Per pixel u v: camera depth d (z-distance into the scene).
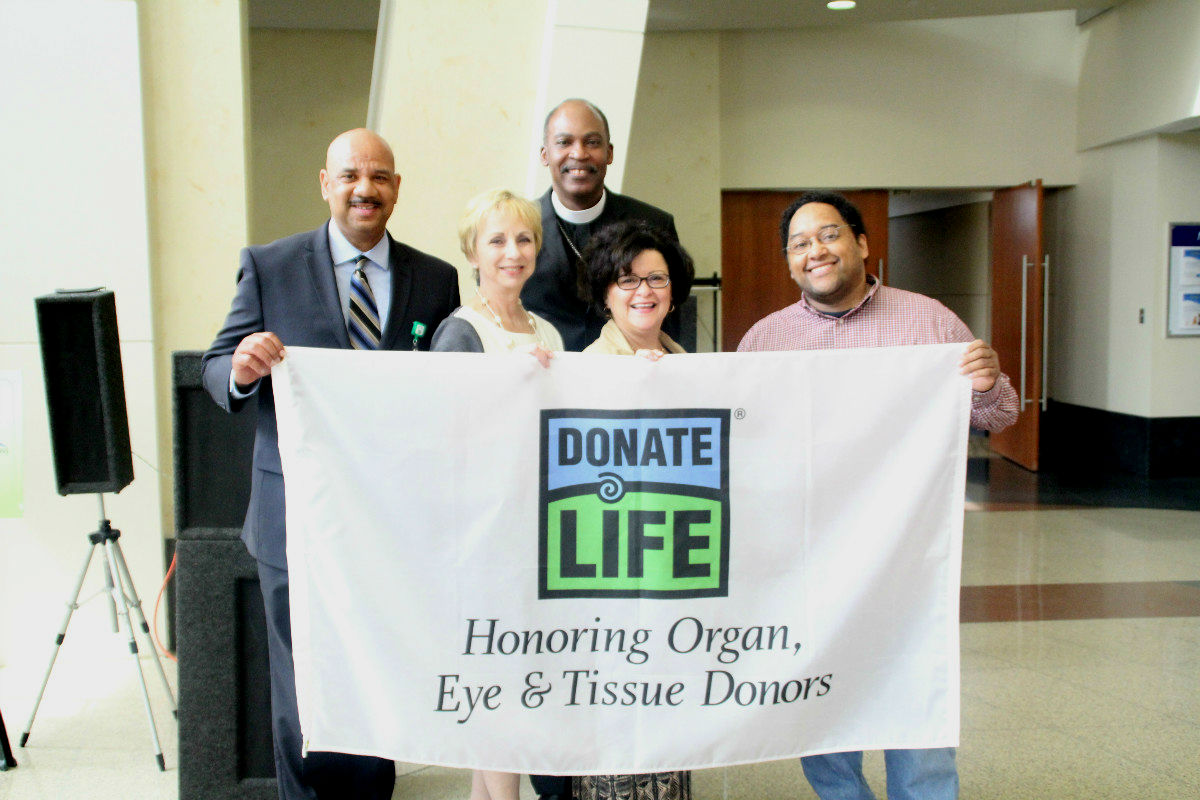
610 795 1.93
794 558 1.86
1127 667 3.71
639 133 7.45
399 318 2.33
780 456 1.86
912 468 1.88
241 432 2.54
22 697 3.50
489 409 1.81
